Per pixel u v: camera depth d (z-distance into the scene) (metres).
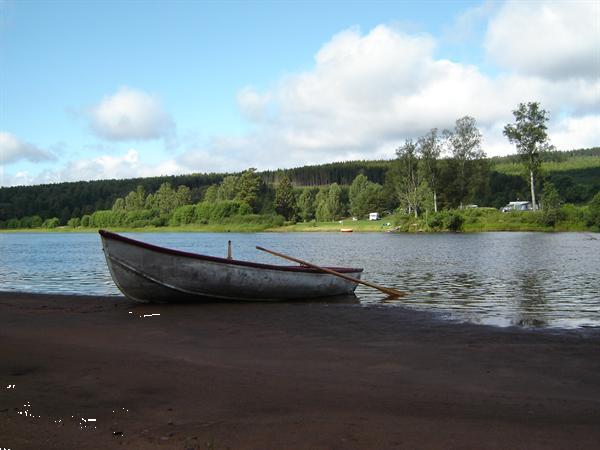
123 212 136.88
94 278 20.91
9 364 6.98
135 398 5.47
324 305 12.92
